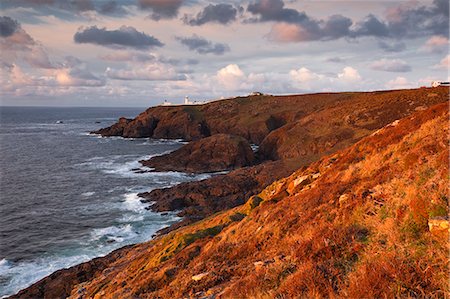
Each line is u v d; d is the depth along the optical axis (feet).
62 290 75.31
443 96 253.85
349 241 28.04
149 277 48.08
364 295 20.06
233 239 49.26
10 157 268.00
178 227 112.78
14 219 128.36
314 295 22.24
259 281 27.86
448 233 22.09
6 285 83.66
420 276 20.03
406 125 60.08
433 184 27.30
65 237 111.96
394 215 28.55
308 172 74.79
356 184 42.04
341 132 240.12
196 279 37.65
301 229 37.29
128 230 117.39
